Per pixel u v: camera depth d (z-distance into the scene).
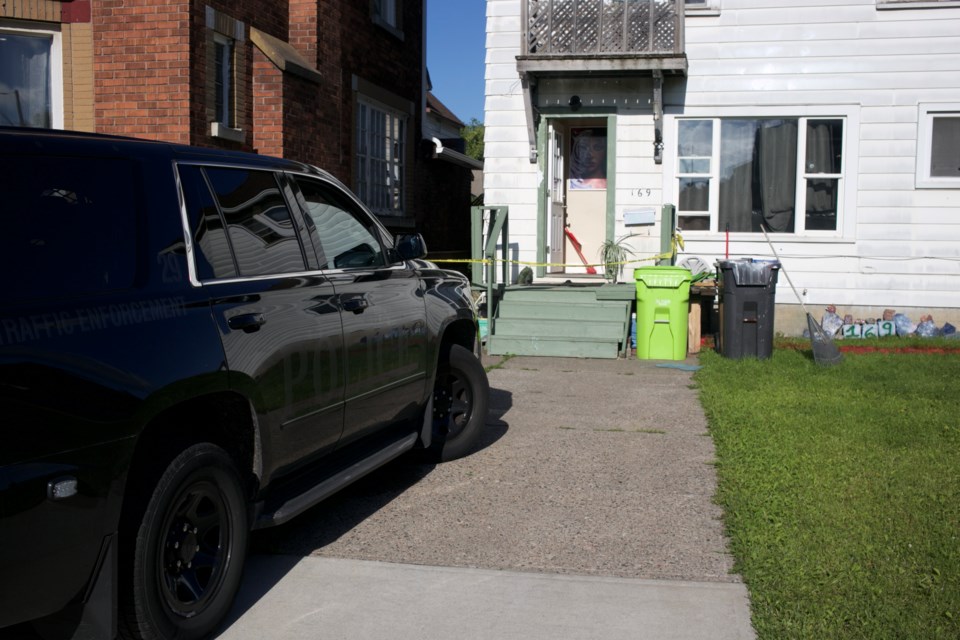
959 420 7.60
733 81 13.51
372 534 5.35
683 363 11.52
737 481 6.01
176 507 3.75
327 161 12.55
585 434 7.70
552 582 4.61
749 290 11.03
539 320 12.46
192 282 4.03
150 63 9.77
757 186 13.69
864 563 4.59
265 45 10.94
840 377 9.75
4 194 3.33
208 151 4.50
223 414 4.40
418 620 4.20
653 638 3.99
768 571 4.55
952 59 13.10
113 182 3.82
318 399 4.84
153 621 3.60
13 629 4.02
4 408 3.01
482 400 7.00
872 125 13.34
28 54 9.98
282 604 4.38
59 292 3.36
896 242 13.42
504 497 6.02
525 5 13.05
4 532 2.99
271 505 4.71
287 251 4.86
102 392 3.37
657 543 5.14
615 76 13.52
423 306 6.24
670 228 12.98
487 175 14.00
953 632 3.84
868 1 13.21
